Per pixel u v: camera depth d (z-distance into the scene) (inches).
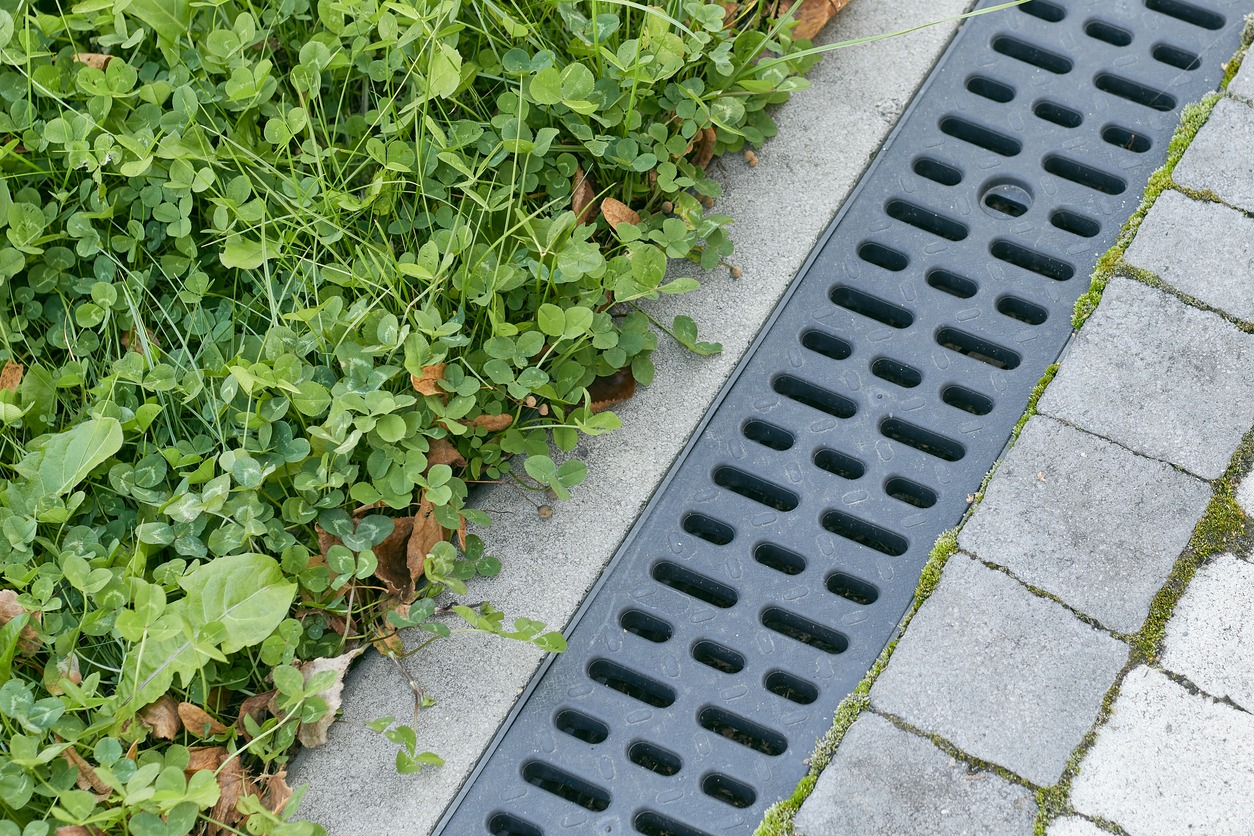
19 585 69.7
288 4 87.2
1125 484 75.0
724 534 77.8
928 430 79.0
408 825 68.1
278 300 81.7
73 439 72.4
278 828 63.1
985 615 71.6
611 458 78.7
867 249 86.2
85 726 67.4
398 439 71.5
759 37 88.5
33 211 80.9
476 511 74.0
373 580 74.1
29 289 82.7
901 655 70.7
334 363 77.8
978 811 66.1
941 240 85.6
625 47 79.7
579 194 83.4
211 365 78.8
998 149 90.6
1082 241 84.6
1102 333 80.2
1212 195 84.3
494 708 71.2
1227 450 75.7
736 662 74.1
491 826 68.6
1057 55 92.5
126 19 91.0
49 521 72.2
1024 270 84.1
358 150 84.7
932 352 81.5
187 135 83.0
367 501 71.6
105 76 81.7
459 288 76.7
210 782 61.9
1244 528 73.4
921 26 83.1
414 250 82.9
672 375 81.2
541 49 84.5
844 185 87.7
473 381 75.2
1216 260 82.0
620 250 84.3
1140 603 71.4
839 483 77.4
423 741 70.3
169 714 68.6
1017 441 77.0
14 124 83.4
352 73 89.6
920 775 67.2
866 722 68.9
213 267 84.7
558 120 85.4
